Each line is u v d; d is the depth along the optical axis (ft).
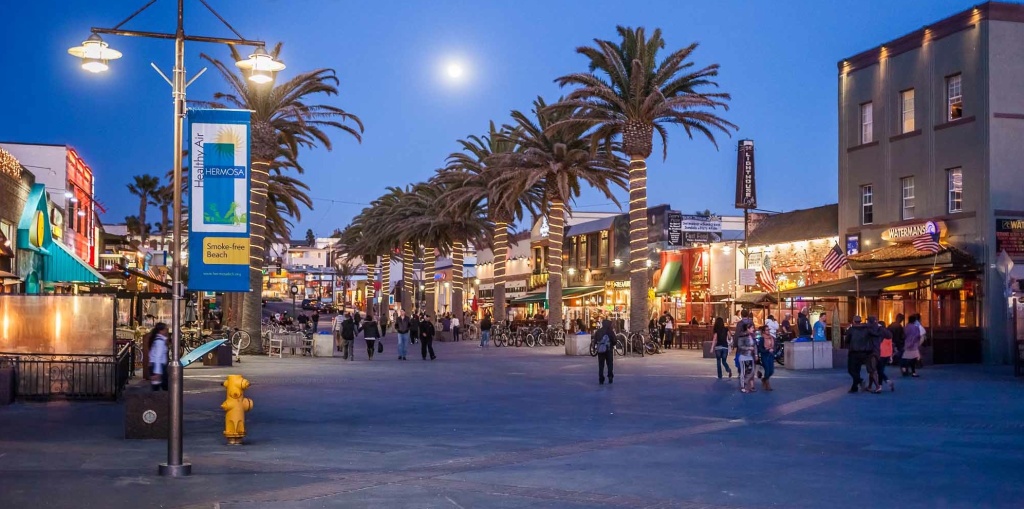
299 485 32.65
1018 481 33.88
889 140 121.19
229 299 166.61
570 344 122.31
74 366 62.80
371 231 242.58
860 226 126.00
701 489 32.30
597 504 29.76
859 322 69.41
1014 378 82.84
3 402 59.88
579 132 141.69
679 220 183.93
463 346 156.56
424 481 33.65
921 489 32.35
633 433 47.88
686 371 91.66
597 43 124.57
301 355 122.52
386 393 69.31
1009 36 107.34
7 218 100.12
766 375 71.31
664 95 125.29
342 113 123.13
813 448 42.34
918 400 63.57
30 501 29.48
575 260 234.58
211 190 37.24
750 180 155.74
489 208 166.30
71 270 119.44
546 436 46.70
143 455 39.19
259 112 119.75
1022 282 105.29
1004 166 106.63
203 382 76.59
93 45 37.76
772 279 132.26
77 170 148.15
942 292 114.11
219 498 30.19
